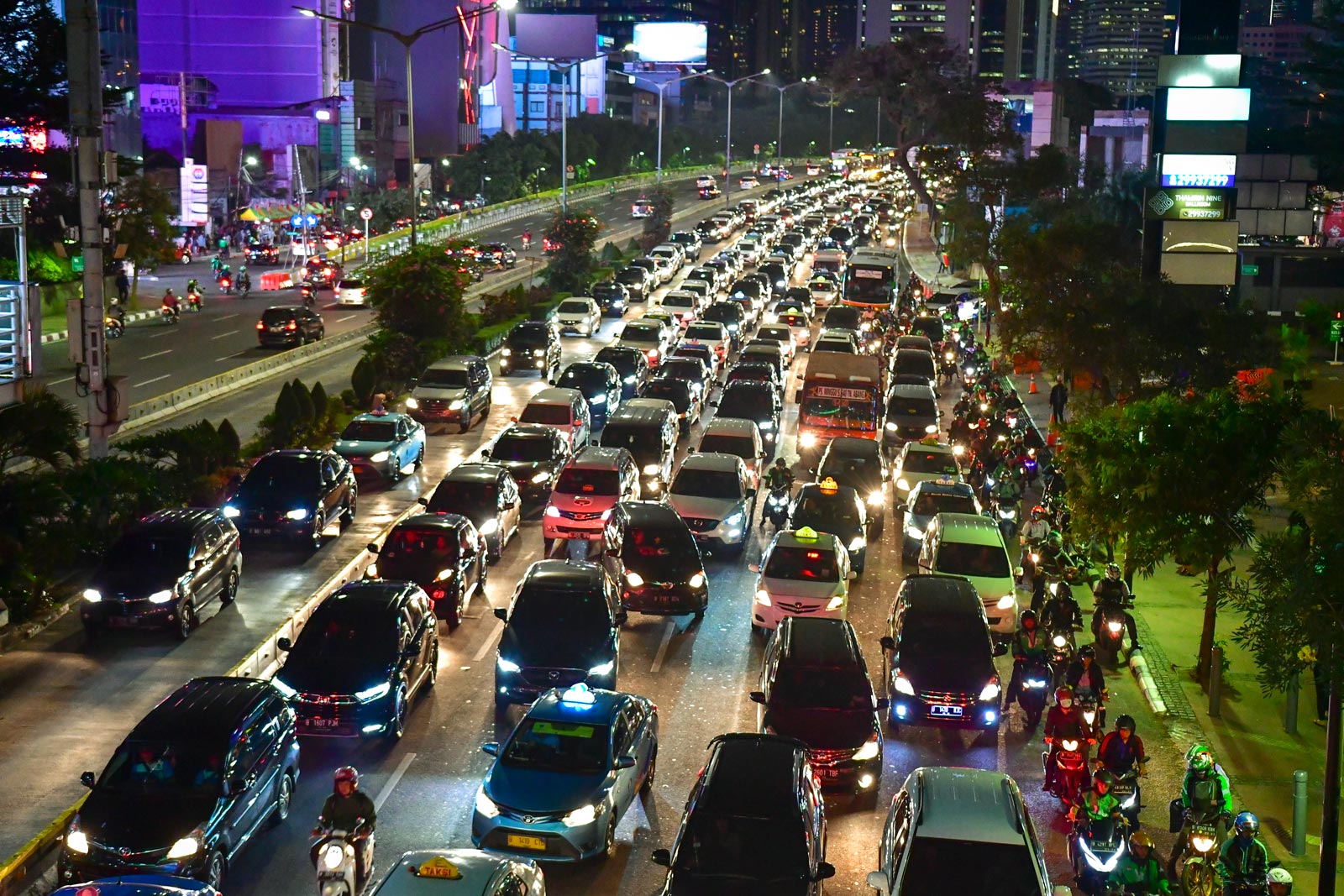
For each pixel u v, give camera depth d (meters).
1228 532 21.28
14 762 18.91
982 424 38.41
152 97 115.94
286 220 103.88
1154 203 51.41
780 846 14.70
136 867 14.96
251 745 16.50
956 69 92.62
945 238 93.38
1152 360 33.88
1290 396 21.70
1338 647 13.68
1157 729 21.12
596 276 82.38
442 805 17.88
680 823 17.19
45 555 25.64
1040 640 22.38
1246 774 19.42
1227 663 23.25
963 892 13.88
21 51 54.84
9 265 63.16
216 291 76.75
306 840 16.88
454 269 55.00
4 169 60.22
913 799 15.12
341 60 132.50
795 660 19.52
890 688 20.92
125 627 23.64
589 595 21.75
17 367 25.69
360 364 45.91
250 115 122.62
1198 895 15.22
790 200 132.38
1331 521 13.72
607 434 36.00
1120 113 108.19
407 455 36.94
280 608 26.03
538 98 195.88
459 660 23.58
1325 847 14.17
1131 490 21.31
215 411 44.34
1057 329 35.31
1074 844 16.25
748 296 69.75
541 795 16.12
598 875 16.11
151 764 15.85
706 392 49.59
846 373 40.22
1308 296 72.56
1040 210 65.88
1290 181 75.19
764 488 36.78
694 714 21.36
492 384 51.09
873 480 33.38
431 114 145.00
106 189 29.22
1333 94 83.44
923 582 22.73
